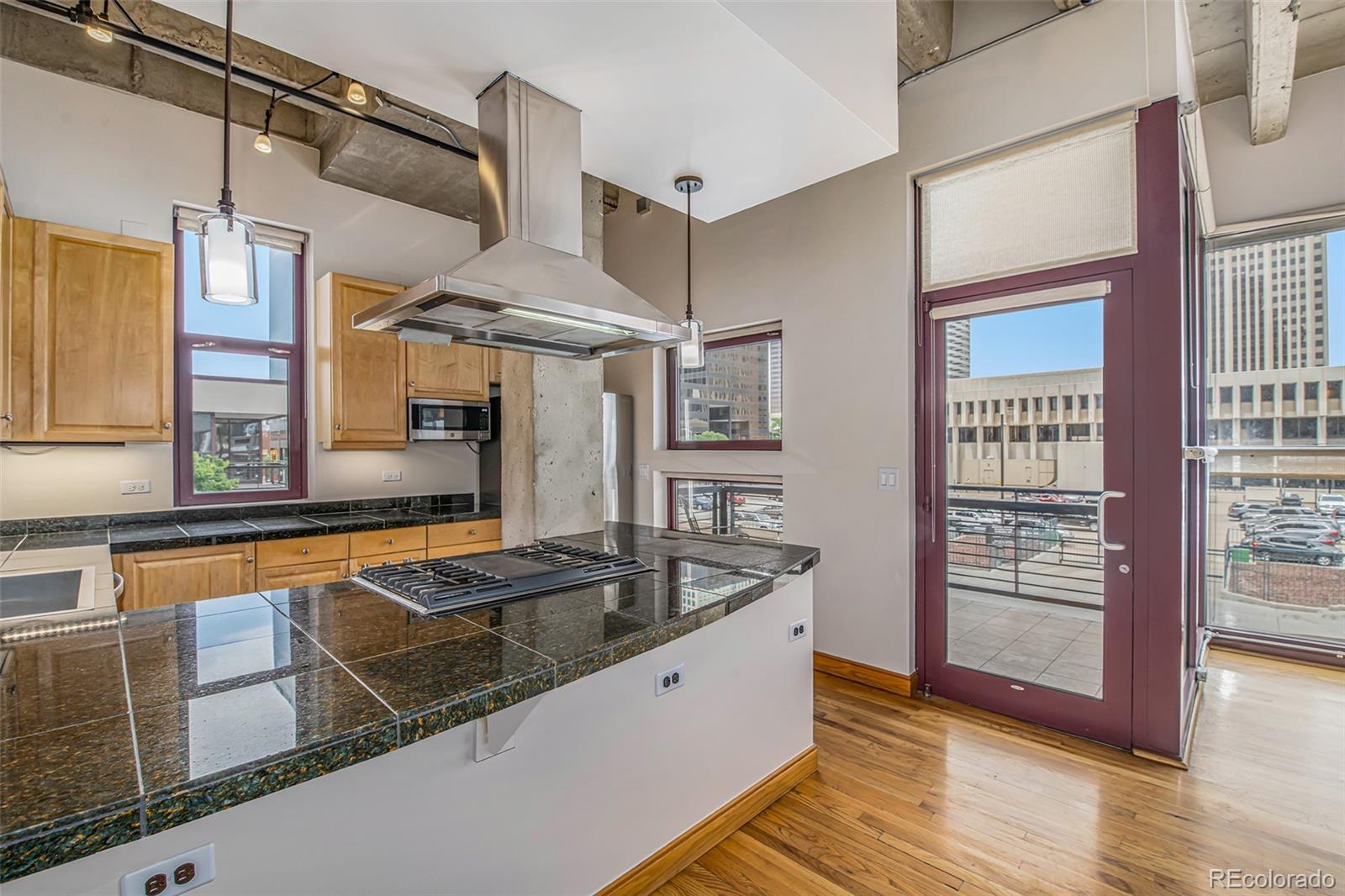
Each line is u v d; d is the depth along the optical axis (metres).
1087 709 2.57
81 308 2.69
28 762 0.76
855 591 3.23
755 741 2.09
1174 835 1.93
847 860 1.83
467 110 2.03
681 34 1.61
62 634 1.30
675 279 4.26
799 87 1.85
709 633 1.89
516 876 1.37
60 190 2.86
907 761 2.41
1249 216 3.21
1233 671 3.22
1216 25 2.63
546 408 3.21
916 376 3.07
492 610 1.50
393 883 1.15
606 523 3.39
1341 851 1.84
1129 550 2.46
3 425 2.44
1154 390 2.39
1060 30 2.54
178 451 3.29
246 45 2.68
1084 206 2.54
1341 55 2.88
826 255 3.36
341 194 3.73
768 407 3.78
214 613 1.46
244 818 0.96
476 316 1.84
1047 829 1.97
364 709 0.93
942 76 2.89
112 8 2.42
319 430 3.64
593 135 2.14
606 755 1.58
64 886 0.80
